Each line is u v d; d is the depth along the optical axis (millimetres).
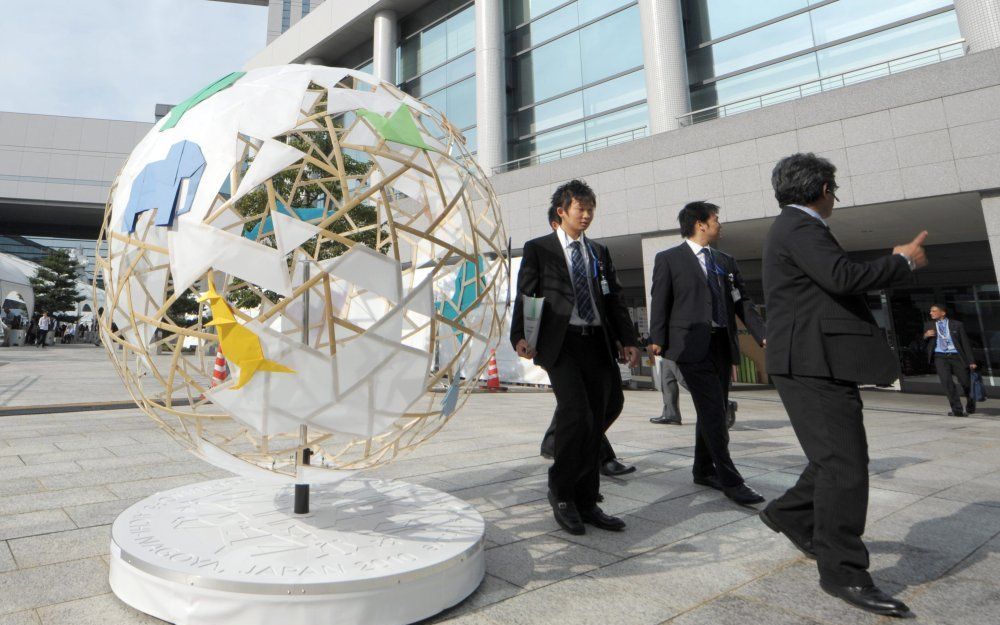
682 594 1801
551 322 2438
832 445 1816
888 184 8344
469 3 16531
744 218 9773
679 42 11797
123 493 2869
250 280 1441
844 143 8766
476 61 15109
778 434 5148
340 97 1766
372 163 1894
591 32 13906
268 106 1633
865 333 1818
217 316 1505
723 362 3141
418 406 2166
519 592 1803
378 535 1844
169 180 1545
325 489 2400
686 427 5594
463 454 4074
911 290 11711
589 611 1673
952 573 1984
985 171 7602
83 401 6516
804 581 1914
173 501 2160
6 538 2182
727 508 2787
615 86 13312
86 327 35188
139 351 1702
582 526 2357
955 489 3145
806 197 2055
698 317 3047
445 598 1644
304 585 1443
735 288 3250
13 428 4742
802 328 1914
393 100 1955
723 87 11828
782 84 10961
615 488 3182
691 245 3234
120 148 37406
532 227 12570
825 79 9516
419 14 18125
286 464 2008
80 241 45594
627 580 1907
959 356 7074
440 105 17125
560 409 2420
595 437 2514
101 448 4008
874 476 3480
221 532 1821
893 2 9695
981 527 2482
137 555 1597
